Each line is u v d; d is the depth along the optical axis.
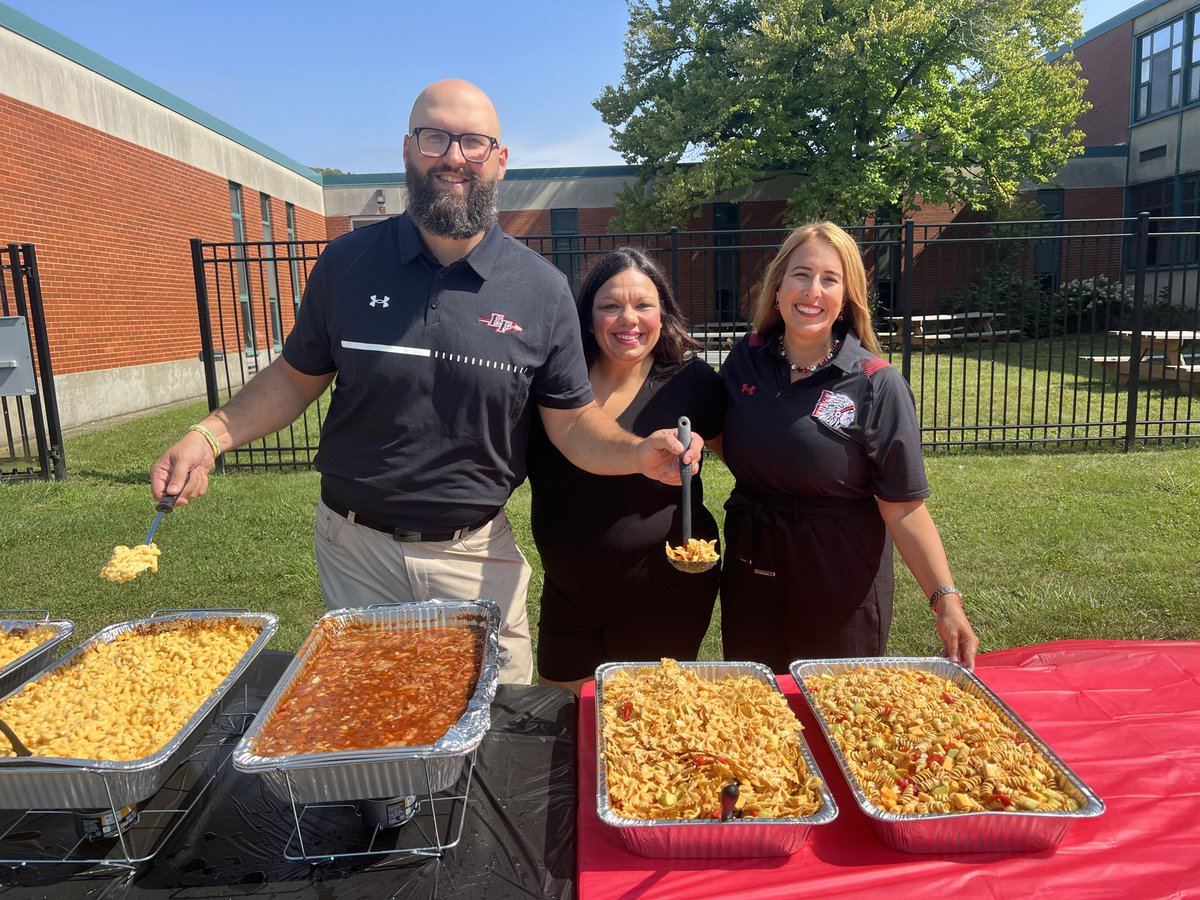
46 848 1.46
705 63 19.38
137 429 10.19
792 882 1.36
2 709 1.67
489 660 1.71
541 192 22.16
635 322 2.47
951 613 2.15
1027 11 18.16
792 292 2.28
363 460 2.20
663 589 2.62
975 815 1.38
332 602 2.35
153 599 4.72
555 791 1.62
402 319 2.11
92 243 10.99
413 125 2.06
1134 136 20.86
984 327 18.38
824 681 1.92
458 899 1.34
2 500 6.75
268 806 1.58
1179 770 1.70
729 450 2.51
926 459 7.88
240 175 16.17
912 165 18.52
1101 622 4.22
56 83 10.22
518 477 2.35
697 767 1.54
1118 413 9.84
